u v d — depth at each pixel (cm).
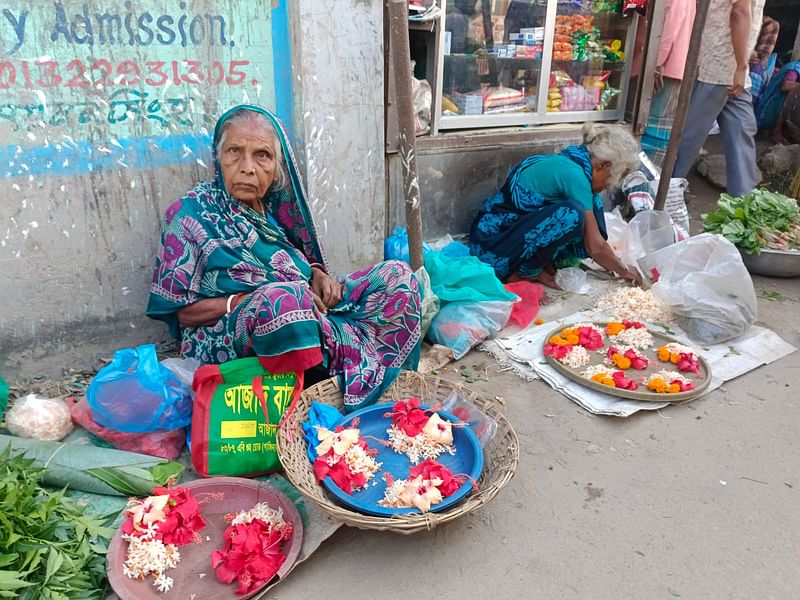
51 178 215
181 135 235
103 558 159
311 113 254
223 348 209
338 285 232
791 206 380
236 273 209
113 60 214
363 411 208
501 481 170
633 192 423
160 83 225
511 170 350
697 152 472
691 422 236
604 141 316
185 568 161
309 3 237
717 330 288
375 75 267
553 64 409
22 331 228
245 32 236
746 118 467
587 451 218
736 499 196
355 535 179
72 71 208
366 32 257
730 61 429
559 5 399
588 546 177
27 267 221
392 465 193
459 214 375
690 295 291
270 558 161
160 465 187
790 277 375
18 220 214
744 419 238
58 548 148
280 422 189
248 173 204
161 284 206
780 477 207
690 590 163
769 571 170
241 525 166
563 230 315
